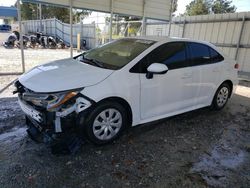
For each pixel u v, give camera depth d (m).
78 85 2.69
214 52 4.38
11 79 6.51
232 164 2.88
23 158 2.69
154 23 13.22
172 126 3.87
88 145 3.05
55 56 13.04
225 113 4.74
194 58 3.92
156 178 2.50
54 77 2.83
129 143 3.19
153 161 2.81
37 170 2.49
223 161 2.93
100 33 18.92
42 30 26.28
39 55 13.03
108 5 8.20
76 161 2.69
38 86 2.68
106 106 2.90
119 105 3.04
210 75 4.21
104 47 3.98
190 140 3.42
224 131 3.83
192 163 2.83
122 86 2.97
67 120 2.65
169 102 3.63
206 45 4.23
